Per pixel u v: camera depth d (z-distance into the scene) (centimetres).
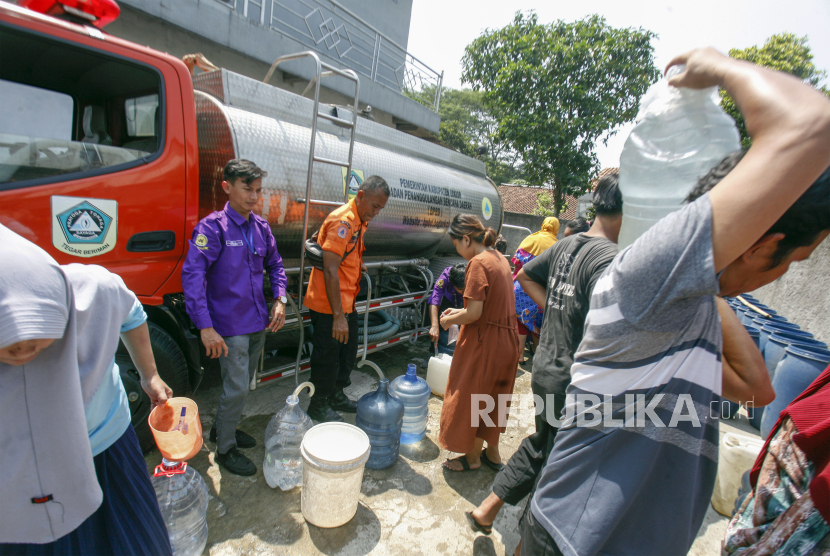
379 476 260
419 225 418
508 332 250
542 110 1165
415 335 433
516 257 485
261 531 207
